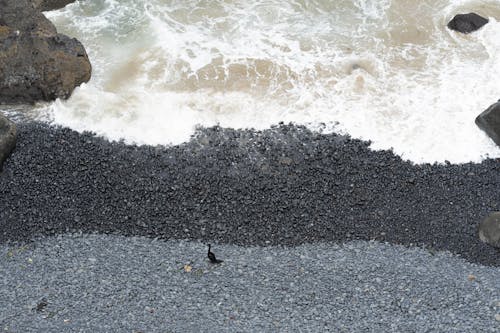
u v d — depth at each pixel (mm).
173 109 21047
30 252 16844
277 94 21734
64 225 17656
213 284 15883
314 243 17406
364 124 20781
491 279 16422
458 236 17797
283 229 17734
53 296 15516
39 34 21375
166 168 19219
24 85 20875
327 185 18891
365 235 17688
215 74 22266
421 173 19406
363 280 16078
